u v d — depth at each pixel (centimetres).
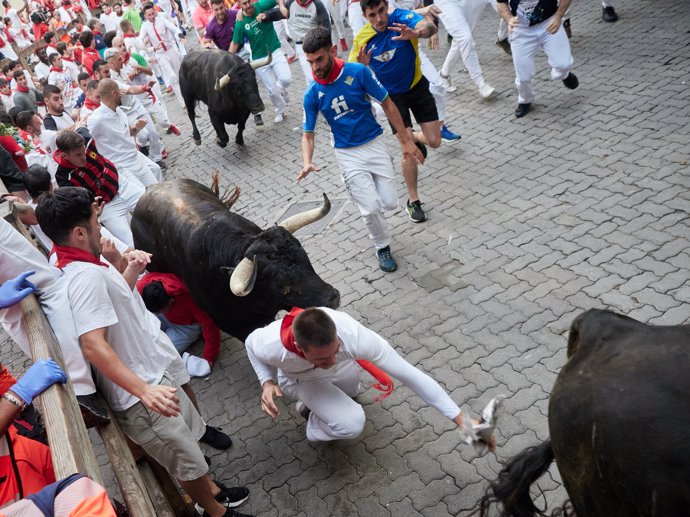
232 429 505
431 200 709
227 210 561
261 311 499
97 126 755
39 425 350
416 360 505
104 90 749
